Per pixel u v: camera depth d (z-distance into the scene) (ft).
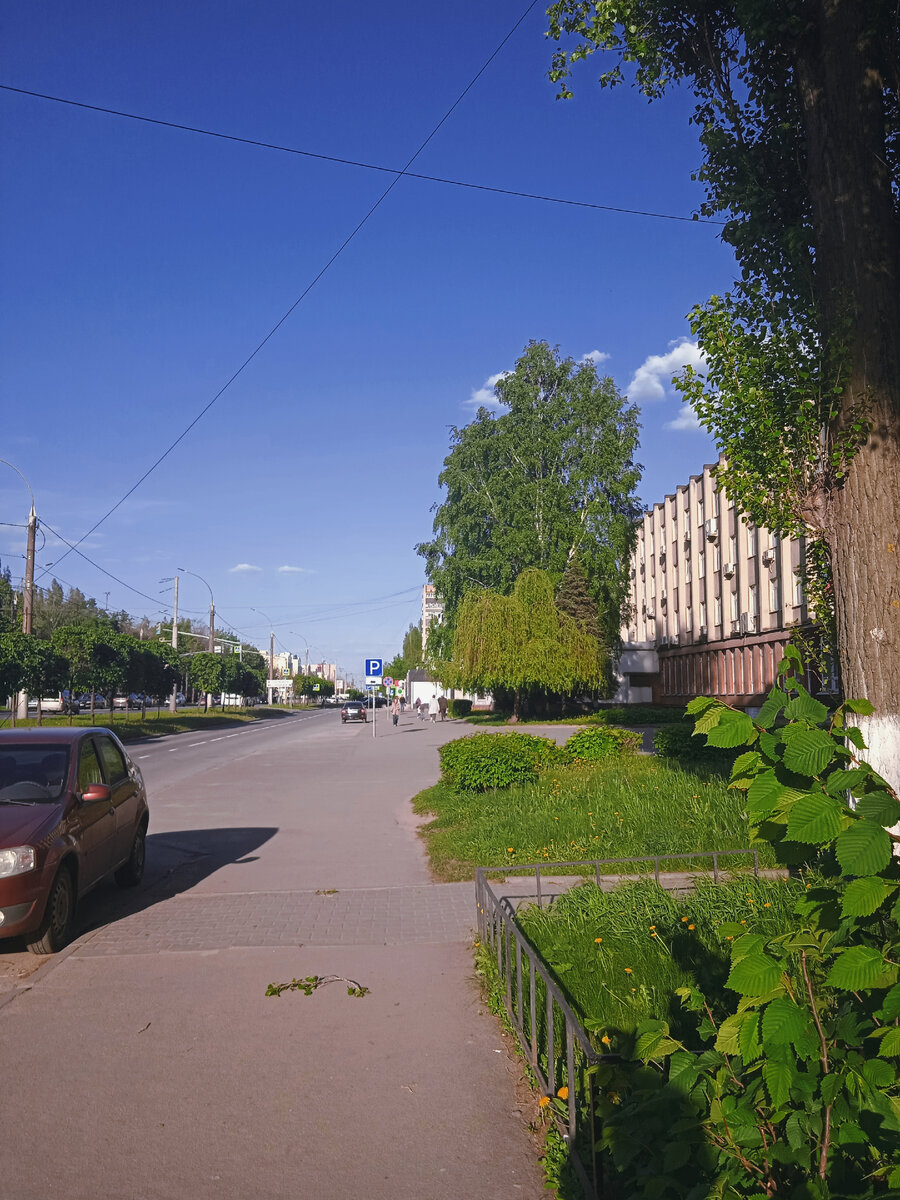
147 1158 12.42
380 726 178.19
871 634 20.45
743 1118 8.45
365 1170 12.05
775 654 120.47
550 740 58.85
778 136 29.50
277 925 25.17
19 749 27.43
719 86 30.17
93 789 26.08
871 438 21.30
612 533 151.74
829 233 22.59
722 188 30.35
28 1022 17.84
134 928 25.27
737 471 25.94
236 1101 14.15
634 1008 16.55
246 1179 11.86
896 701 20.03
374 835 41.39
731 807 36.42
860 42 22.40
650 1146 9.26
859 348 21.81
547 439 154.61
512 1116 13.58
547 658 140.77
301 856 36.52
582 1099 12.37
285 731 168.25
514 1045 16.26
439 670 168.86
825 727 8.61
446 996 18.97
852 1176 8.14
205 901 28.60
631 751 61.46
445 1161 12.28
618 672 172.14
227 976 20.59
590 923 22.17
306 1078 14.97
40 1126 13.38
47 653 124.77
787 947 8.59
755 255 29.22
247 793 60.08
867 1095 7.73
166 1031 17.22
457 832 38.50
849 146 22.39
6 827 23.21
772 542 121.60
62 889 23.77
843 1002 8.93
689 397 26.96
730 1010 16.56
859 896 7.57
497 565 153.79
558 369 158.51
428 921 25.26
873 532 20.83
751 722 8.72
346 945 22.95
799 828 7.82
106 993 19.56
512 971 19.12
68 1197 11.45
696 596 152.35
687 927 21.52
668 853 31.53
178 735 158.92
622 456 154.51
